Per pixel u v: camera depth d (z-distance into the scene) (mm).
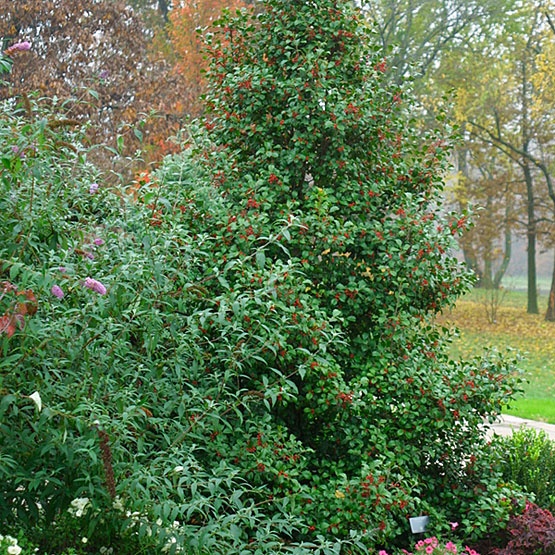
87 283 3615
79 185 4656
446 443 5898
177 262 4711
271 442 4965
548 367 19469
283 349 4934
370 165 6156
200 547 3832
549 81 25125
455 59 27609
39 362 3748
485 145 28328
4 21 18312
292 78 5844
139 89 18891
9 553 3504
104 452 3662
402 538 5555
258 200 5578
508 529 5430
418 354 5824
